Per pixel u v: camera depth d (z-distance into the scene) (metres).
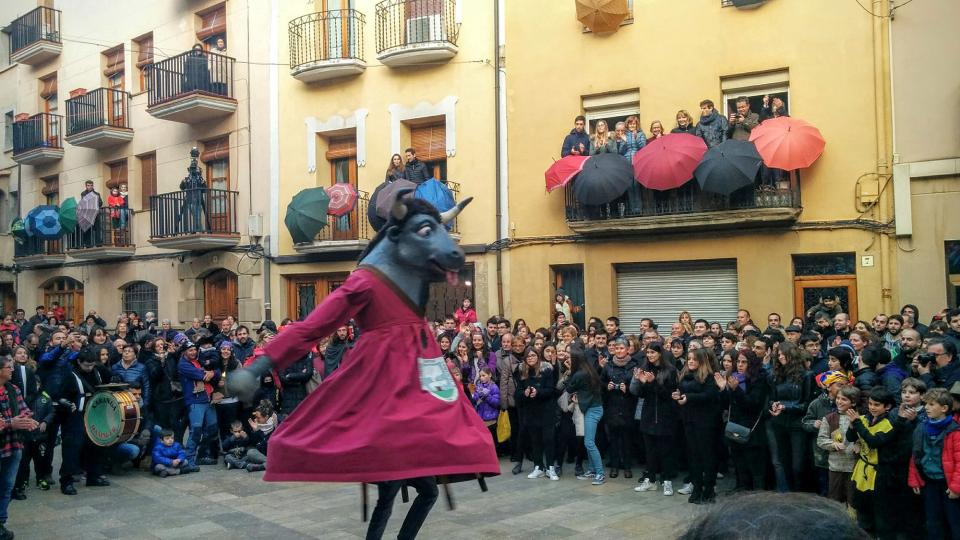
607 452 11.62
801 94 12.86
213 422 11.55
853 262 12.56
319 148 17.77
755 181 12.68
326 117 17.53
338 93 17.42
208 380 11.33
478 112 15.82
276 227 18.12
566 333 11.11
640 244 14.09
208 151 19.77
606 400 10.29
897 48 12.13
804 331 10.70
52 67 24.31
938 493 6.48
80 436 9.77
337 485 10.20
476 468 4.31
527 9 15.31
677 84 13.93
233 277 19.38
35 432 9.12
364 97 17.09
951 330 9.02
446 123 16.17
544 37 15.13
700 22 13.74
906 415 6.79
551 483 9.96
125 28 21.80
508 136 15.43
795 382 8.44
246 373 3.92
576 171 13.78
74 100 22.66
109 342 12.33
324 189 16.56
